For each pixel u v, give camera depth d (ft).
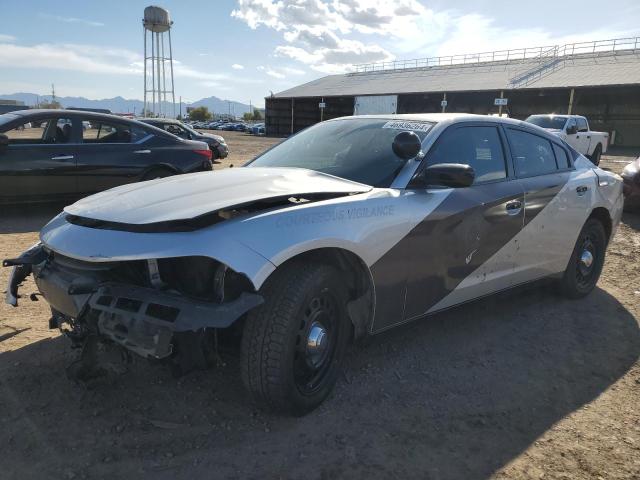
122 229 8.41
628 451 8.68
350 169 11.16
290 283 8.45
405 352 11.94
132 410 9.07
